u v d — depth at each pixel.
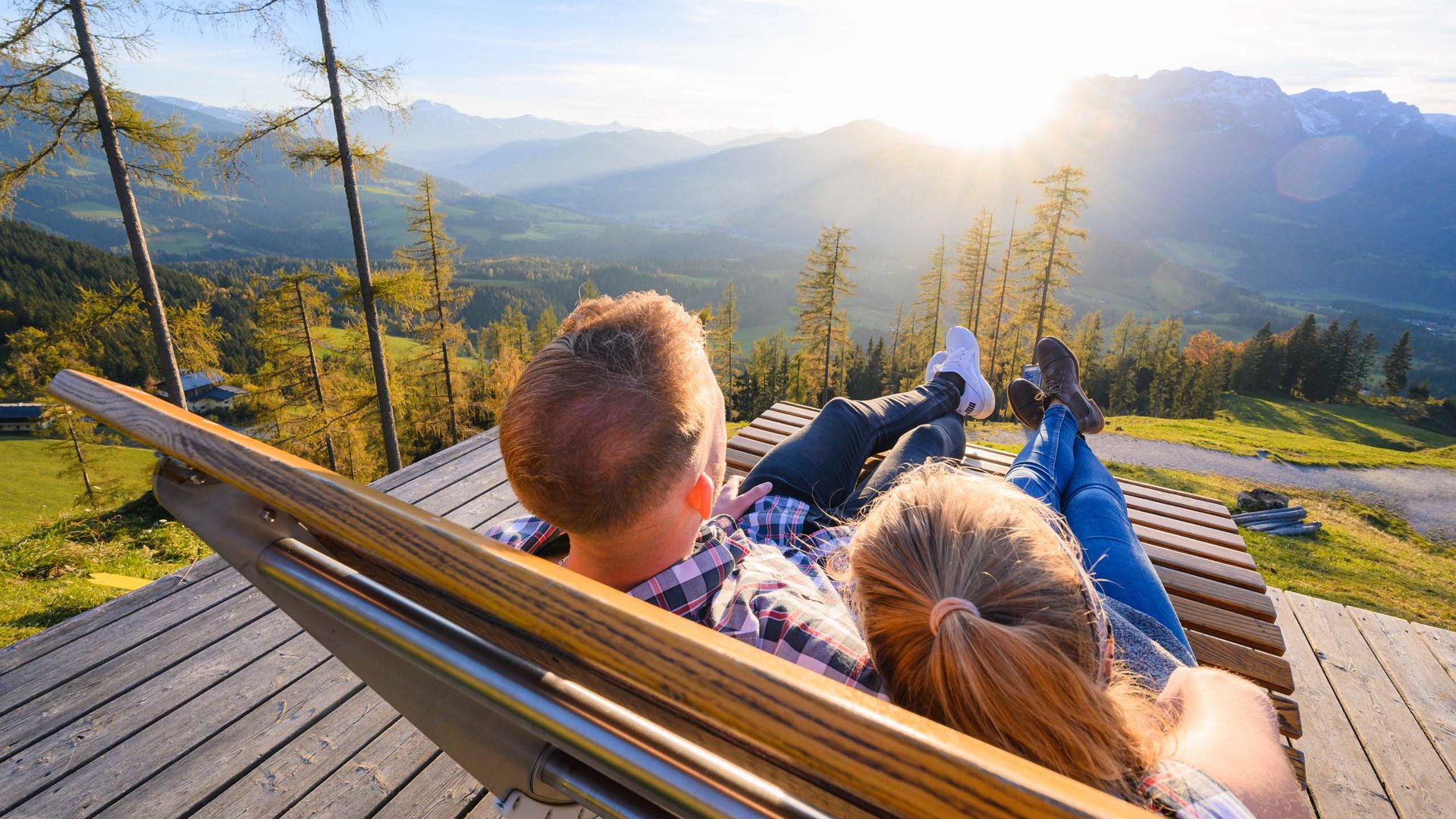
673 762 0.40
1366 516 18.03
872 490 1.83
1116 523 1.70
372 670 0.63
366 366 22.12
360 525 0.50
